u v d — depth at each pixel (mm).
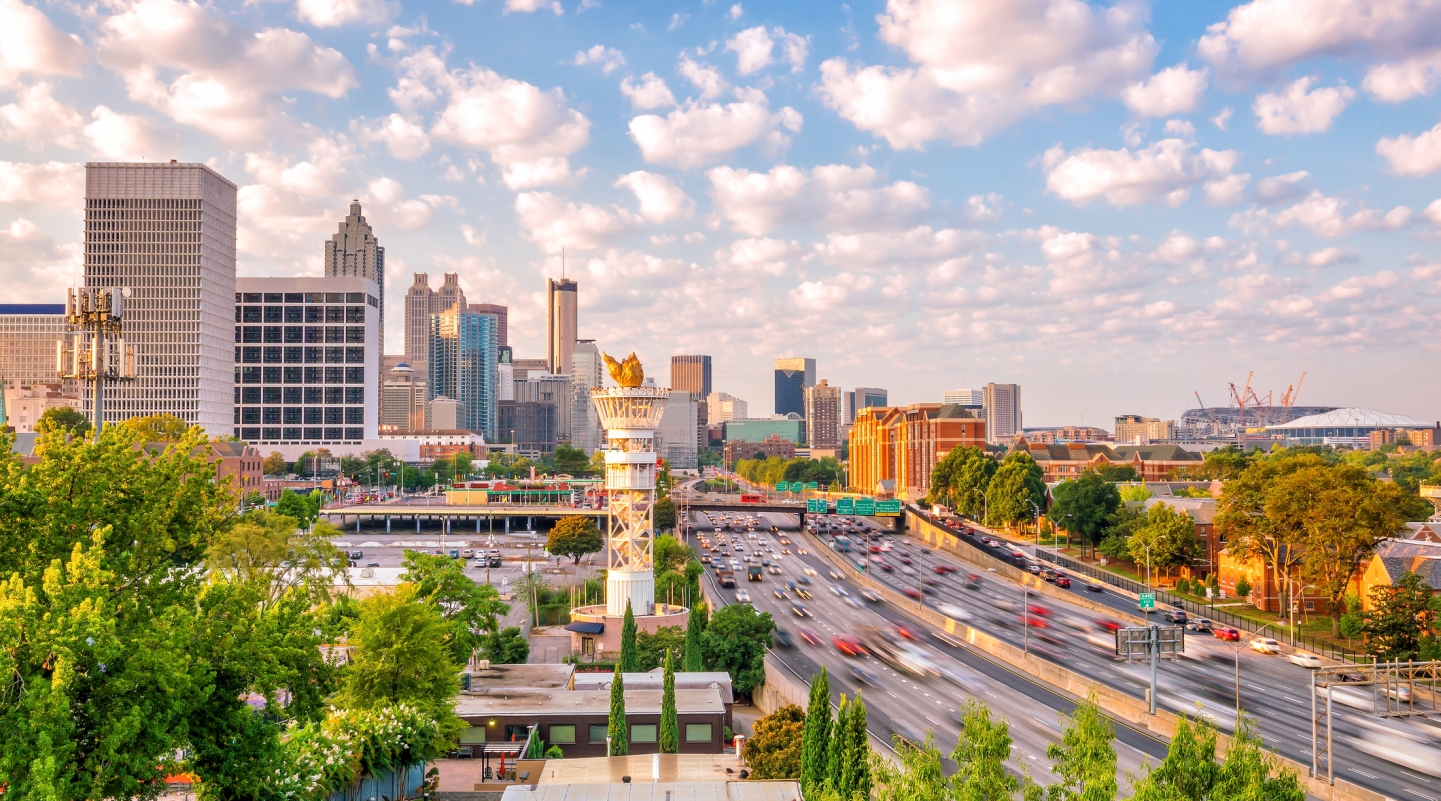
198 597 50625
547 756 82312
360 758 55562
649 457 136250
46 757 35125
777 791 61000
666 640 119875
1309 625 135000
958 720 95750
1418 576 118375
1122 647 93938
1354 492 133375
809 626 145750
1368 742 87375
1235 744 44969
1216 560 170625
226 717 46781
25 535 48938
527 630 147250
